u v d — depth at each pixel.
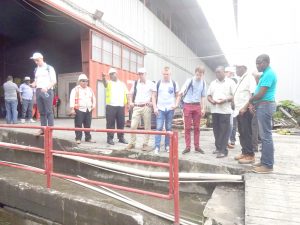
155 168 6.14
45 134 5.36
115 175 6.40
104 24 16.17
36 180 6.78
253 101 5.25
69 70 19.53
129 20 19.55
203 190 5.68
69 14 13.02
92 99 7.71
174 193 4.08
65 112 16.50
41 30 17.72
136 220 4.18
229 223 3.91
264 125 5.15
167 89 6.79
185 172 5.89
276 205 4.07
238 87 6.26
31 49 18.98
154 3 25.73
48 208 5.02
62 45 19.62
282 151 7.39
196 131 6.88
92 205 4.55
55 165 7.12
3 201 5.58
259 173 5.21
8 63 18.08
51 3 11.88
